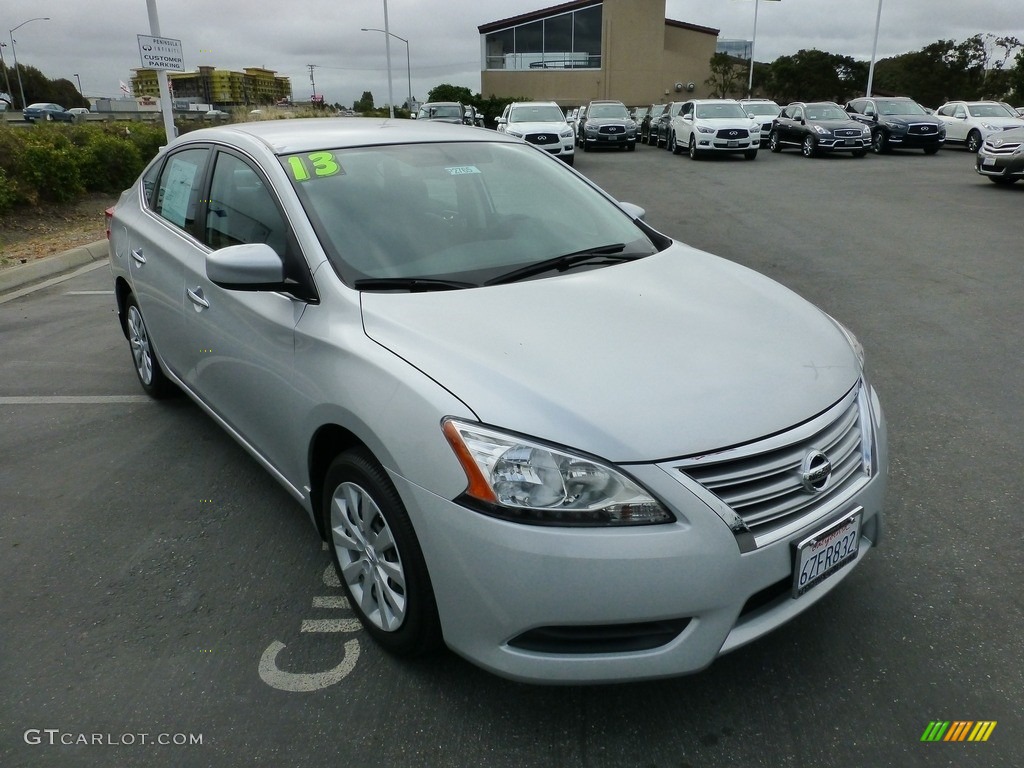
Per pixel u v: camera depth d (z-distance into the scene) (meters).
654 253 3.42
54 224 12.32
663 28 62.97
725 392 2.27
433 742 2.32
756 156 23.86
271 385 3.00
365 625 2.71
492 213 3.40
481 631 2.21
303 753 2.29
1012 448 4.08
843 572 2.45
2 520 3.62
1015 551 3.18
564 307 2.70
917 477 3.79
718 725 2.36
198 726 2.39
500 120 23.72
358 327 2.62
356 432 2.47
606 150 27.98
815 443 2.31
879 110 24.39
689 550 2.07
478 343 2.42
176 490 3.86
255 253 2.79
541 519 2.08
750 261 8.68
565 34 63.44
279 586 3.09
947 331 6.05
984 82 56.66
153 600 3.02
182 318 3.82
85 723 2.41
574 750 2.28
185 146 4.19
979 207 12.26
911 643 2.68
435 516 2.21
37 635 2.83
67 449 4.34
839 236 10.04
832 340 2.76
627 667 2.15
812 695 2.46
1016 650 2.63
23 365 5.77
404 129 3.76
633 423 2.13
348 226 3.02
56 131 14.60
